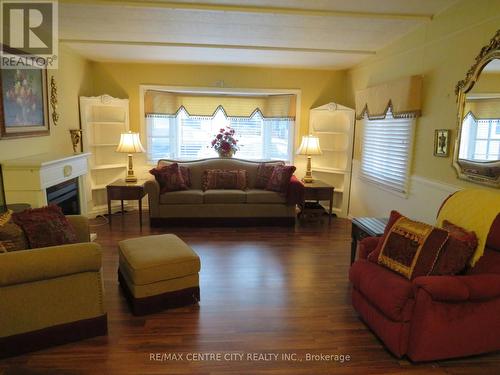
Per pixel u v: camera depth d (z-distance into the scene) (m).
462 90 2.99
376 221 3.45
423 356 2.15
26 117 3.61
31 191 3.27
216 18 3.45
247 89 5.76
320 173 5.96
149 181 4.89
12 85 3.33
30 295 2.16
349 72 5.68
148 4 3.09
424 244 2.28
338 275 3.47
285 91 5.81
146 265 2.62
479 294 2.07
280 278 3.38
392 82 4.02
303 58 5.04
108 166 5.46
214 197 4.96
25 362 2.13
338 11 3.27
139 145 5.25
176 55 4.99
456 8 3.09
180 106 5.89
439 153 3.32
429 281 2.09
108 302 2.85
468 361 2.22
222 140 5.70
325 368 2.14
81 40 4.23
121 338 2.38
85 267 2.26
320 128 5.83
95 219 5.29
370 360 2.22
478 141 2.82
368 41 4.20
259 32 3.88
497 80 2.62
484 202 2.38
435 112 3.40
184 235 4.62
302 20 3.49
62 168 3.76
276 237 4.63
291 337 2.44
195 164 5.54
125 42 4.30
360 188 5.21
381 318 2.32
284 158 6.17
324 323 2.62
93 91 5.53
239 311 2.76
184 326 2.54
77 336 2.33
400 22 3.54
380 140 4.52
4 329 2.13
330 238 4.62
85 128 5.12
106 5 3.11
